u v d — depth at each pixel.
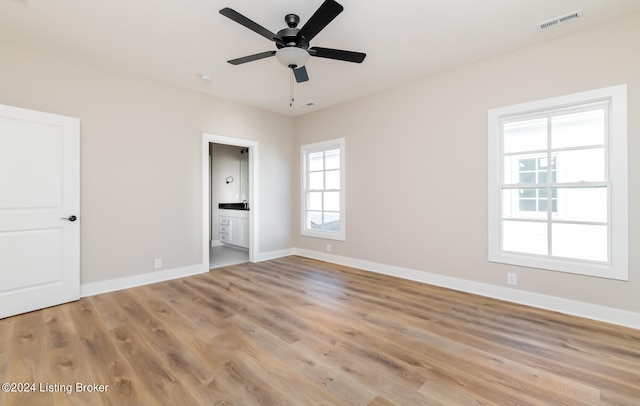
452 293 3.21
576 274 2.60
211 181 6.54
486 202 3.11
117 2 2.16
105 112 3.24
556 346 2.07
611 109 2.44
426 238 3.59
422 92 3.60
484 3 2.19
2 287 2.52
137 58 3.05
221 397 1.54
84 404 1.49
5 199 2.55
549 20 2.41
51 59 2.91
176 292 3.24
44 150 2.76
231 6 2.21
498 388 1.63
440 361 1.89
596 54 2.49
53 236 2.81
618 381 1.68
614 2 2.19
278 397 1.55
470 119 3.21
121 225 3.36
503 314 2.63
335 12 1.86
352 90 3.97
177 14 2.31
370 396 1.56
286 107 4.74
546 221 2.81
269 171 4.98
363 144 4.26
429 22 2.43
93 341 2.12
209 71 3.36
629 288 2.37
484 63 3.10
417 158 3.66
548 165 2.78
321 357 1.93
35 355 1.93
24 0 2.12
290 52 2.25
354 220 4.41
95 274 3.18
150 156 3.59
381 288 3.38
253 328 2.35
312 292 3.25
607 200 2.47
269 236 5.00
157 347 2.05
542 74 2.75
